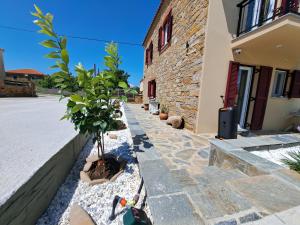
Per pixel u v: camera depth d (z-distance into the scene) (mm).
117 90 2242
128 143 3311
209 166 2275
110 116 2162
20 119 4613
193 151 2857
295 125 4734
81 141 2906
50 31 1670
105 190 1811
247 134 4113
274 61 4254
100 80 2059
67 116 1930
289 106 4762
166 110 6340
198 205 1203
